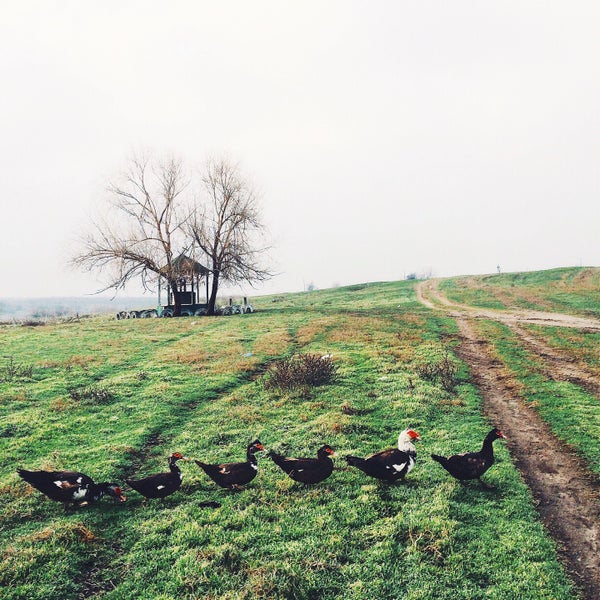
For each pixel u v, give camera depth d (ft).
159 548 31.81
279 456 39.45
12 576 29.12
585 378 71.46
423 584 27.61
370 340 103.40
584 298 174.40
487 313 153.17
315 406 59.98
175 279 172.76
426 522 32.96
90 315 231.09
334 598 26.66
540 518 34.94
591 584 27.99
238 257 176.04
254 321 143.13
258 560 29.81
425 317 143.02
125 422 57.16
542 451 46.83
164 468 44.39
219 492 39.40
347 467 43.06
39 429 54.44
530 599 26.32
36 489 40.27
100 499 38.63
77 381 75.66
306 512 35.37
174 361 88.84
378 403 60.54
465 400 62.90
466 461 38.34
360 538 32.04
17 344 109.91
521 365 80.59
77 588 28.45
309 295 277.23
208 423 56.54
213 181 177.17
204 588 27.63
